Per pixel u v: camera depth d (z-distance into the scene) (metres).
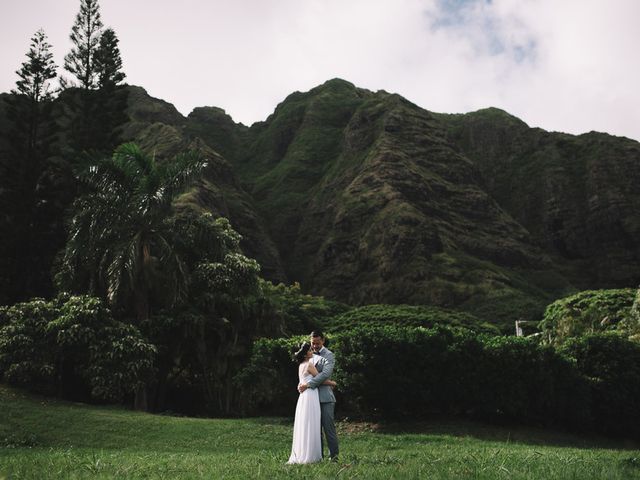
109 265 31.36
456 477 6.41
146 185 31.41
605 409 26.22
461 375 23.45
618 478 6.65
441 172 136.38
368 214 120.75
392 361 22.89
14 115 48.75
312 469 7.05
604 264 129.75
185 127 171.50
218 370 34.00
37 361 28.08
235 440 20.22
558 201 142.12
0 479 6.46
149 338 31.42
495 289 101.50
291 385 26.56
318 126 175.00
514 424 24.41
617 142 146.00
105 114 52.09
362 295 109.31
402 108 145.12
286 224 143.38
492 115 172.12
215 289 34.72
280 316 36.88
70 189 47.25
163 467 8.18
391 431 22.00
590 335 27.92
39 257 46.06
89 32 52.84
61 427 20.98
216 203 107.81
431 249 112.12
